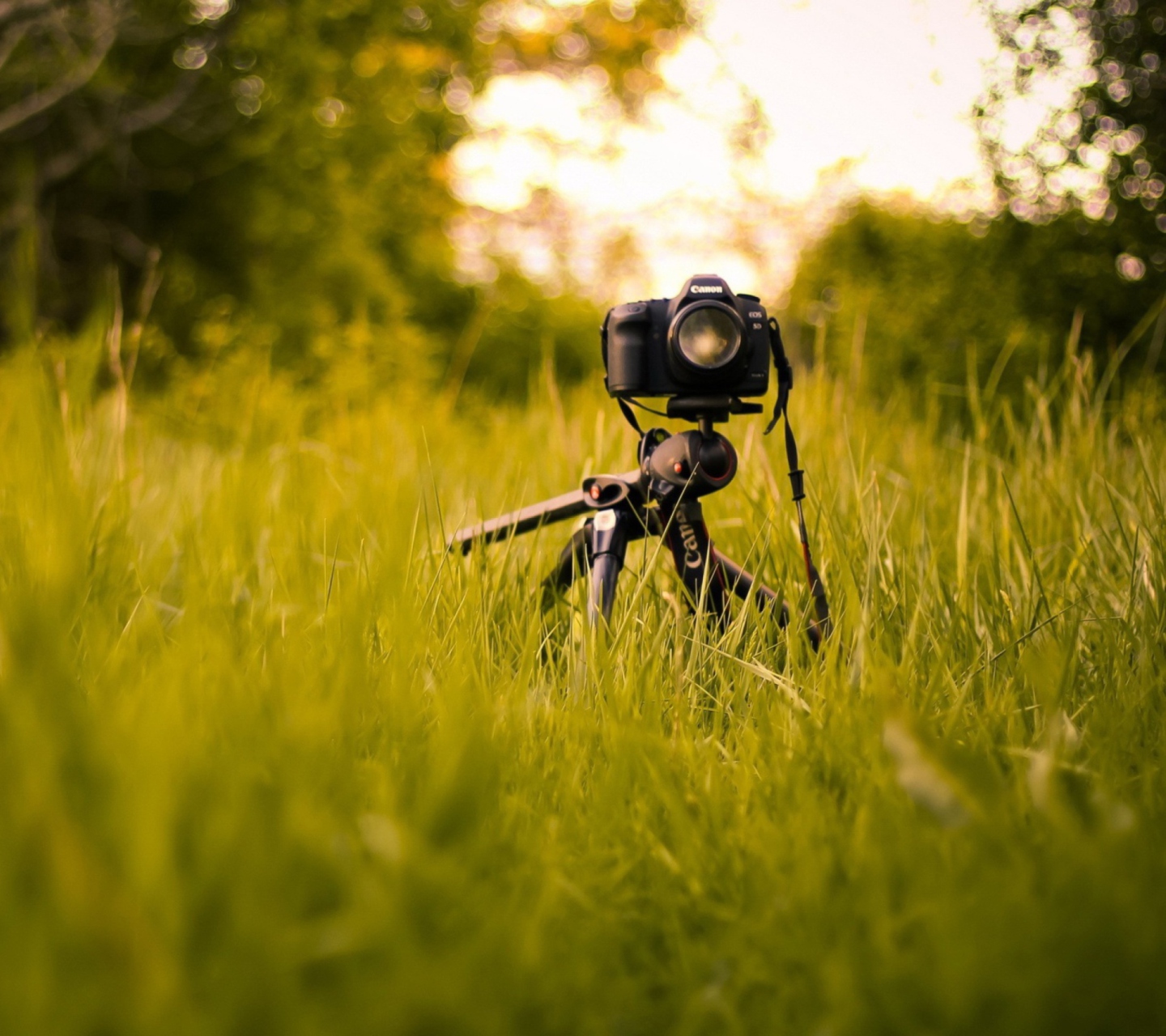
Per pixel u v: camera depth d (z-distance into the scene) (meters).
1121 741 1.32
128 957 0.69
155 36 10.88
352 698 1.11
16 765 0.83
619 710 1.40
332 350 8.95
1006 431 3.05
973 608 1.88
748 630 1.76
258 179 13.12
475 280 18.86
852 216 14.66
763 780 1.25
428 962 0.74
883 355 6.73
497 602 1.90
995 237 7.04
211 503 2.57
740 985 0.88
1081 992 0.78
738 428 3.17
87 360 2.62
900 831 1.04
